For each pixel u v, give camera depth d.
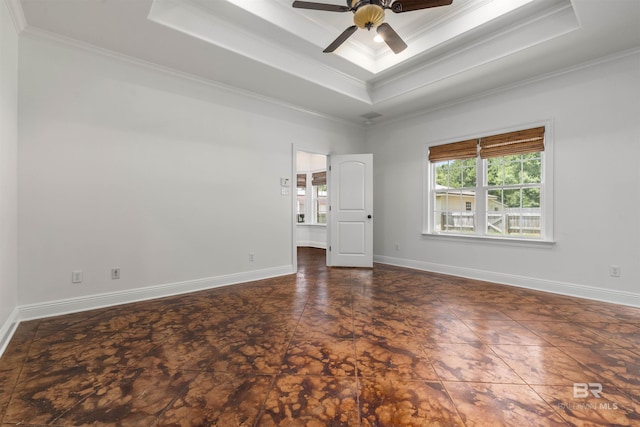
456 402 1.56
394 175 5.39
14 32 2.47
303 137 4.88
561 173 3.51
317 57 3.73
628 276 3.08
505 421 1.42
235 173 4.07
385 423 1.41
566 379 1.76
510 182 4.05
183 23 2.75
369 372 1.85
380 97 4.54
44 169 2.72
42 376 1.79
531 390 1.66
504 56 3.18
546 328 2.50
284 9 3.09
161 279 3.43
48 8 2.41
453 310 2.96
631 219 3.06
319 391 1.66
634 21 2.57
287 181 4.67
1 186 2.15
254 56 3.26
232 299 3.34
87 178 2.95
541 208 3.74
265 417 1.45
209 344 2.22
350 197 5.25
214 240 3.87
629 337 2.32
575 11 2.46
